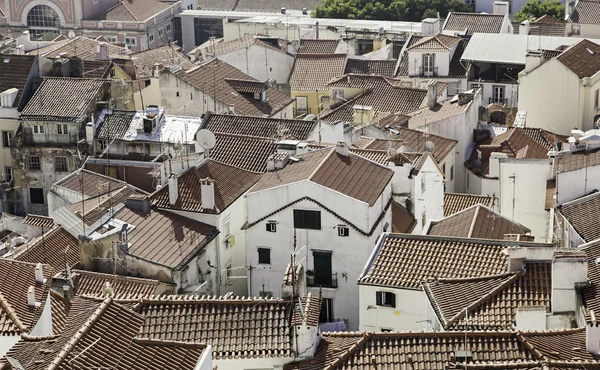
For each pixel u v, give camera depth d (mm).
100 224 94875
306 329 64312
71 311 60531
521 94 139750
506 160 102250
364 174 95000
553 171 98562
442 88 156125
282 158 96875
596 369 58094
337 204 89688
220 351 64750
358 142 118625
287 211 91000
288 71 178625
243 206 101250
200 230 96000
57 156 131875
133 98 145125
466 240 79438
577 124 138125
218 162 103938
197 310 66812
